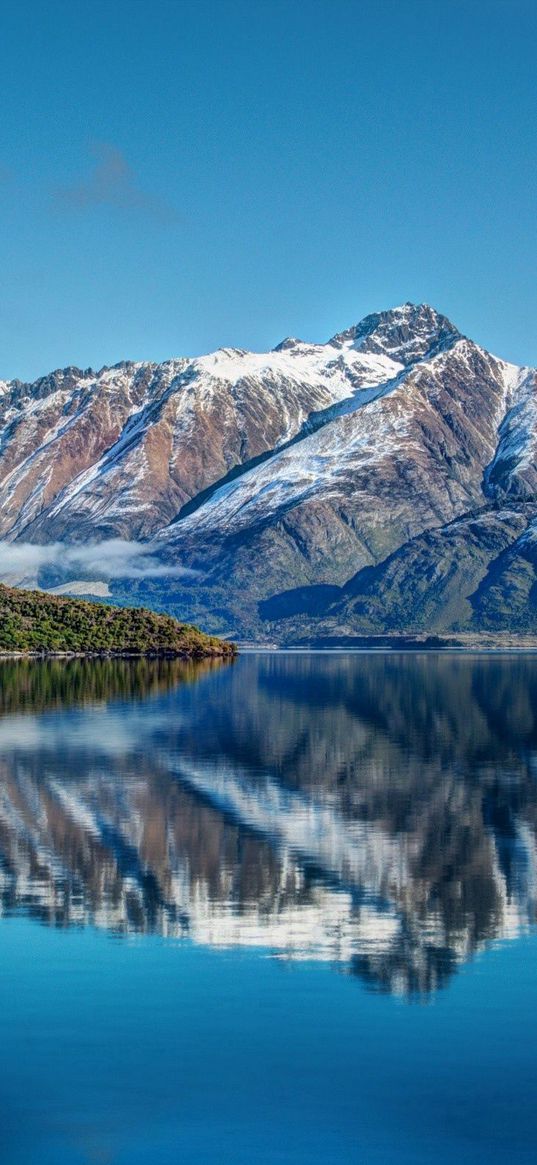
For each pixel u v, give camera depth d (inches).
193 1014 1590.8
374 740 4768.7
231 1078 1417.3
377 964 1779.0
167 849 2518.5
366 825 2827.3
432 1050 1487.5
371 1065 1450.5
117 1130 1311.5
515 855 2491.4
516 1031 1539.1
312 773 3745.1
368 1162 1256.2
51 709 6254.9
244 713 6122.1
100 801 3139.8
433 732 5132.9
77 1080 1409.9
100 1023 1558.8
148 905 2074.3
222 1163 1254.9
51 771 3730.3
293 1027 1550.2
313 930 1942.7
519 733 5098.4
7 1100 1368.1
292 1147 1280.8
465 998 1642.5
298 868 2357.3
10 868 2332.7
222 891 2170.3
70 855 2453.2
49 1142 1286.9
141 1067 1444.4
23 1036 1523.1
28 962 1774.1
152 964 1771.7
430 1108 1355.8
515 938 1904.5
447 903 2102.6
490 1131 1309.1
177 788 3390.7
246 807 3065.9
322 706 6697.8
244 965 1765.5
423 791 3371.1
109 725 5315.0
